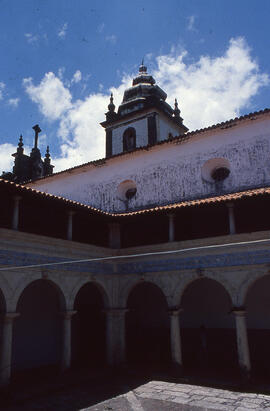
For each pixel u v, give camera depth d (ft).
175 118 90.53
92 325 62.44
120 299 54.85
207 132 61.31
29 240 43.86
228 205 46.98
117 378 47.55
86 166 74.28
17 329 51.37
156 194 65.00
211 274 47.06
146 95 89.35
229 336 54.65
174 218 57.21
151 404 35.99
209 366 53.47
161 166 65.87
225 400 36.81
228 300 55.93
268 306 52.37
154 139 79.25
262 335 51.93
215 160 61.05
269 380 44.21
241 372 42.83
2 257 40.57
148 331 61.82
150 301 63.00
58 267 47.11
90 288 63.98
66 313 47.24
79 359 59.21
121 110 88.84
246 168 57.16
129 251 55.26
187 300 59.26
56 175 78.38
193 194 61.05
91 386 43.55
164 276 51.03
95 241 58.13
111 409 34.71
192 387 42.24
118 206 68.85
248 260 44.70
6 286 40.63
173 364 47.60
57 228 54.60
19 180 97.09
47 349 55.16
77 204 48.47
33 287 54.95
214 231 54.49
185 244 49.85
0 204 48.52
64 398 38.63
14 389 41.45
